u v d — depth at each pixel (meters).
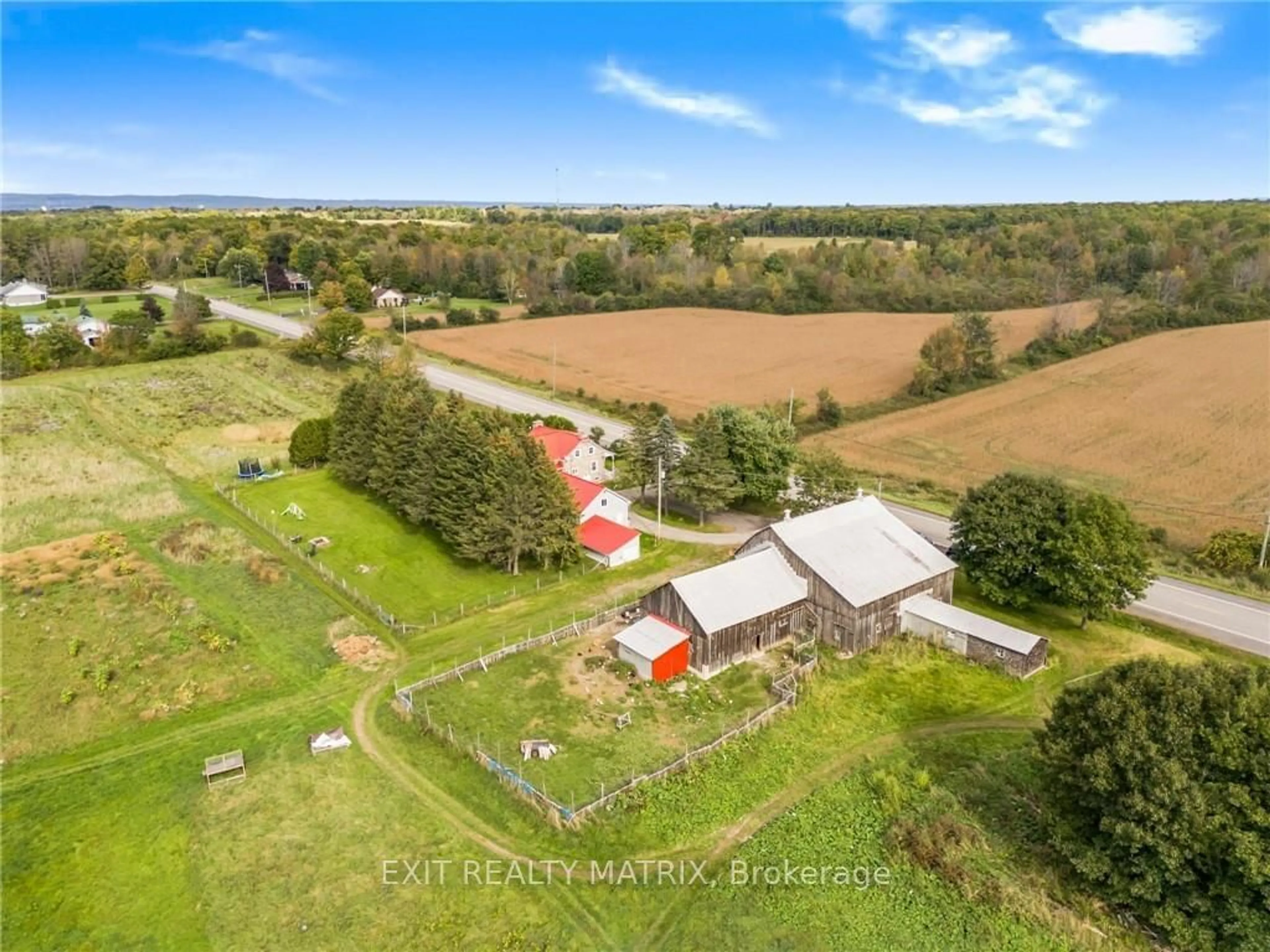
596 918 25.80
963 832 28.78
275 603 47.34
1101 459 73.38
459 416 57.53
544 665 40.91
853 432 82.94
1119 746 25.58
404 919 25.75
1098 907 25.70
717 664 40.78
